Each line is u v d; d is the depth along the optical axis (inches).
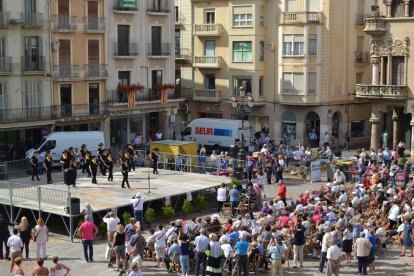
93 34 2016.5
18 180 1498.5
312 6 2242.9
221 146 2108.8
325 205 1167.6
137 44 2149.4
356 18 2337.6
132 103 2116.1
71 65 1963.6
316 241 1053.2
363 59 2372.0
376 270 1003.9
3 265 985.5
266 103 2359.7
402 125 2207.2
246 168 1657.2
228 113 2431.1
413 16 2032.5
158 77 2246.6
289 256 1046.4
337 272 935.7
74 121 1966.0
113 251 973.2
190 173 1569.9
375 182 1430.9
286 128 2336.4
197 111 2512.3
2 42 1790.1
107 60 2064.5
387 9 2075.5
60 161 1660.9
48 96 1910.7
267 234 989.8
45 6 1877.5
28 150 1801.2
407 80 2058.3
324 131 2277.3
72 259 1022.4
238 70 2375.7
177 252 956.6
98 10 2021.4
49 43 1900.8
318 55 2236.7
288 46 2272.4
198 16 2468.0
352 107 2377.0
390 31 2073.1
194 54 2490.2
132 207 1232.2
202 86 2490.2
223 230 1010.7
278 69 2308.1
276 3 2300.7
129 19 2119.8
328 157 1809.8
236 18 2363.4
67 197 1148.5
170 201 1291.8
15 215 1243.8
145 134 2261.3
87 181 1450.5
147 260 1018.1
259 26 2319.1
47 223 1221.1
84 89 2017.7
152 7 2187.5
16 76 1818.4
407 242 1077.8
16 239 968.3
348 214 1115.3
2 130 1812.3
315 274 973.8
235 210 1315.2
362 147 2330.2
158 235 979.3
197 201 1360.7
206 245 922.7
